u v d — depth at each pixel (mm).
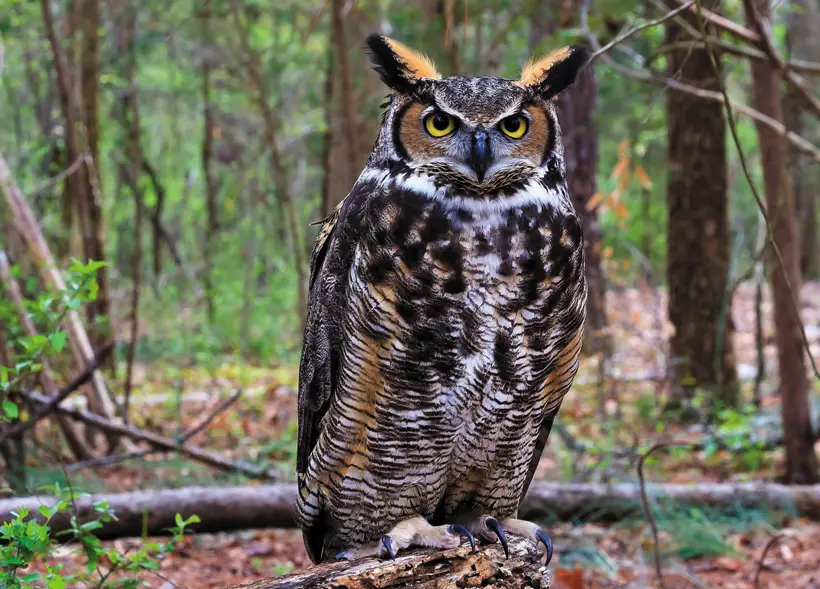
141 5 17953
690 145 13312
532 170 4484
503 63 15008
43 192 14570
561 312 4559
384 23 16047
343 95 12500
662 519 8891
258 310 20641
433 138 4422
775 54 7672
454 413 4629
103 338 12273
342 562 4566
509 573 4656
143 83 22078
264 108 16469
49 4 12547
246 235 22891
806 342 6324
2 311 8141
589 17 9219
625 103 14609
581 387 15234
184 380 16047
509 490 5211
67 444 10773
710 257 13383
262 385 16031
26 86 19078
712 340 13375
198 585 7578
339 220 4828
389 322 4406
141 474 10328
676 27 11078
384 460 4777
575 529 9070
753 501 9414
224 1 17906
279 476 9680
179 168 25516
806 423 10195
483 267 4352
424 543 4832
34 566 6793
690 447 11195
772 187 9750
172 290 20125
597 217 15039
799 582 8039
